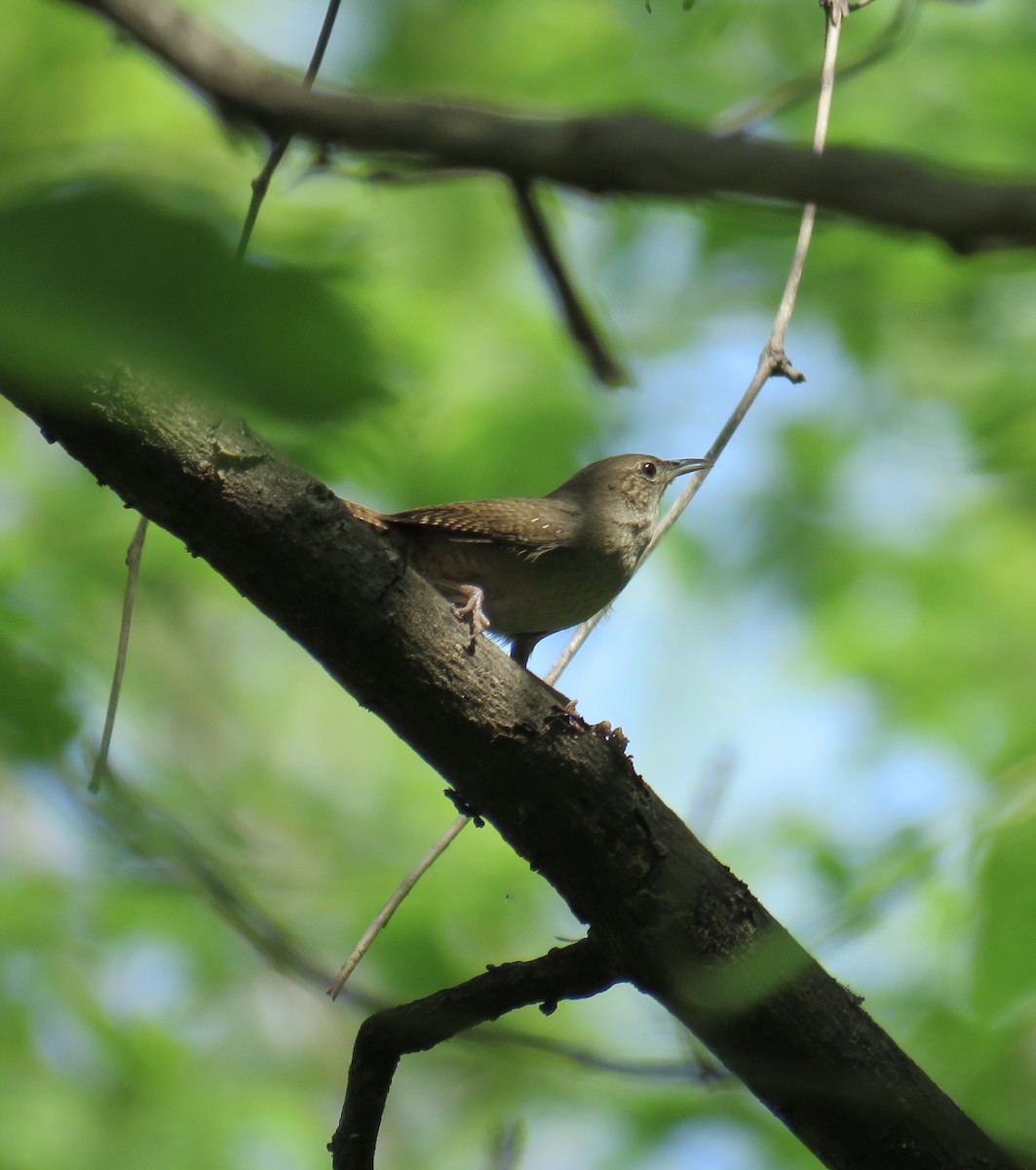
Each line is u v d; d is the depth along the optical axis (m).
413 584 5.23
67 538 12.47
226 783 13.83
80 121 12.41
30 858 13.22
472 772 5.41
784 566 14.33
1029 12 13.15
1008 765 10.81
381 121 1.95
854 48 12.70
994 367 13.69
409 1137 14.40
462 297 13.92
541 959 5.71
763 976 5.31
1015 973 5.67
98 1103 11.77
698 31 12.89
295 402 1.92
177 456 4.68
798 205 2.08
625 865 5.39
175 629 15.24
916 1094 5.48
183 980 12.42
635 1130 9.59
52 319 1.77
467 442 12.46
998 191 1.77
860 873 7.40
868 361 14.30
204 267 1.91
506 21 13.77
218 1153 11.79
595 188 1.94
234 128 2.05
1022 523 14.14
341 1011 14.58
